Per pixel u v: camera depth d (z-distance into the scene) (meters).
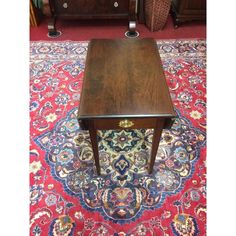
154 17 2.34
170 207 1.24
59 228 1.19
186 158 1.44
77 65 2.06
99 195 1.29
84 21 2.62
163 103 1.02
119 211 1.23
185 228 1.17
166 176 1.36
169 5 2.29
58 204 1.27
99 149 1.49
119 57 1.25
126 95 1.05
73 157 1.46
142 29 2.52
